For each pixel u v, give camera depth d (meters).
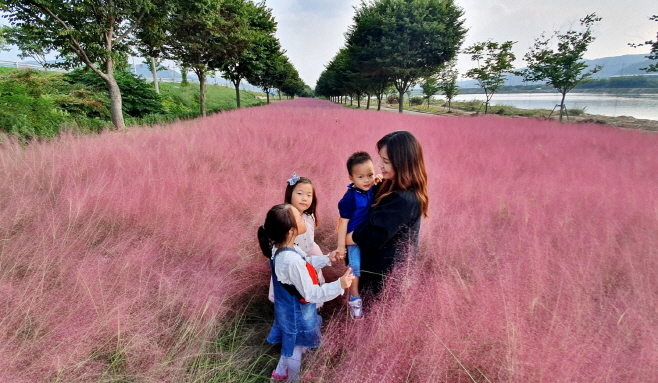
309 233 2.47
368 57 24.02
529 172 4.93
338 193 4.04
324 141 7.07
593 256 2.32
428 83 35.00
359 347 1.76
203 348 1.95
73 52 10.77
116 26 11.74
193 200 3.73
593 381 1.33
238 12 18.64
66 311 2.04
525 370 1.40
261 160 5.57
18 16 9.61
